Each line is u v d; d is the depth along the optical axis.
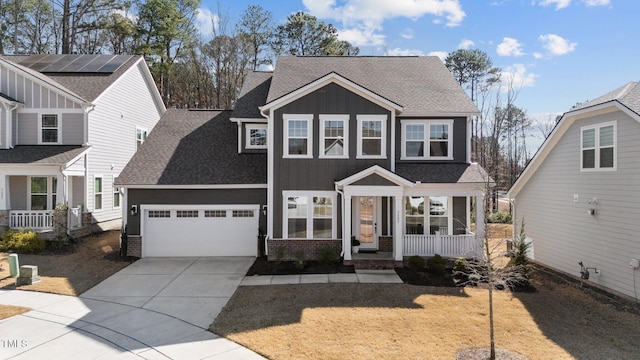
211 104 42.94
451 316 9.88
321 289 11.98
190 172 16.77
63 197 17.62
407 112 16.02
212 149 18.42
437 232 15.38
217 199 16.47
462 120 16.53
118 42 37.22
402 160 16.48
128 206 16.20
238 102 19.03
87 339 8.47
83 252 16.34
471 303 10.90
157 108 27.61
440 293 11.74
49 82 19.20
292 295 11.43
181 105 42.31
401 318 9.70
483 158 36.19
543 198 15.34
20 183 19.42
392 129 15.47
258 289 12.05
